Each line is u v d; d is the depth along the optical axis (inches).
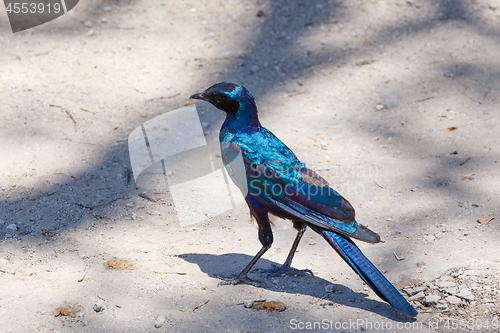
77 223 340.5
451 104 485.1
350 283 293.6
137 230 339.3
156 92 508.7
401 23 601.3
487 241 313.6
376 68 542.6
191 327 254.2
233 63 555.2
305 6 629.9
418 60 547.8
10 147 414.6
